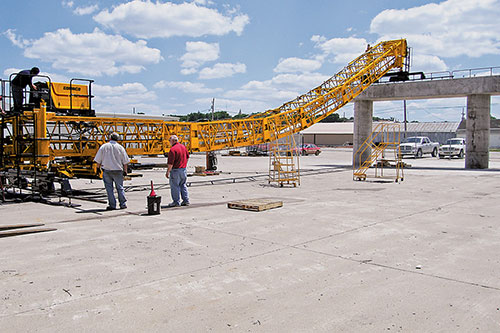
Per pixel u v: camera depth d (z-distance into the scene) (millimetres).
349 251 6602
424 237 7586
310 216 9703
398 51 25625
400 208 10969
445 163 32344
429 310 4297
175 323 3982
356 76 22812
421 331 3824
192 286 4992
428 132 89875
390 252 6551
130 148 15680
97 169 13875
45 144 12711
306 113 21547
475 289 4906
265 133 20125
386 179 19953
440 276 5383
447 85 25047
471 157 25703
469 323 3992
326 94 21859
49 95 13953
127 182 18516
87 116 15133
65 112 14609
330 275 5418
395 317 4129
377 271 5586
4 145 14430
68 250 6602
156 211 9891
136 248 6738
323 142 98188
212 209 10750
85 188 16000
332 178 20484
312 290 4871
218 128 18453
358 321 4035
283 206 11289
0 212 10258
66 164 14031
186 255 6336
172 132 16906
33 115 12602
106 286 4969
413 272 5547
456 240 7363
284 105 22906
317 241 7250
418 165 29984
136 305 4414
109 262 5949
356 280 5227
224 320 4055
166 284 5055
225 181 18984
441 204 11711
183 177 11203
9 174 13492
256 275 5414
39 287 4918
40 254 6348
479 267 5773
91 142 14352
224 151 60812
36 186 12445
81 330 3816
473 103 25188
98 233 7844
